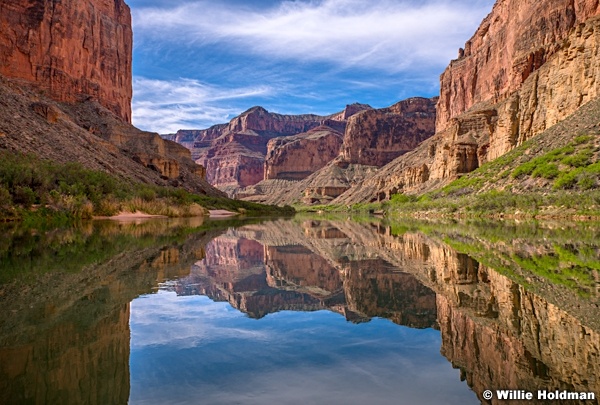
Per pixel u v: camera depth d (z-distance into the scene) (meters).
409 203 102.38
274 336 8.02
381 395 5.40
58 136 64.50
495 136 90.25
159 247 23.14
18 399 5.09
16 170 41.88
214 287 13.07
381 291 12.77
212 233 37.00
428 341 7.72
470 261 18.33
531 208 51.28
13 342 7.25
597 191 45.03
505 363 6.59
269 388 5.59
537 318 9.16
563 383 5.75
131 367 6.26
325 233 41.50
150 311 9.81
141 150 97.38
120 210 55.38
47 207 43.06
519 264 17.03
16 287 11.74
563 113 70.56
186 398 5.27
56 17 95.81
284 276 16.19
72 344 7.24
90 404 4.96
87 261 16.94
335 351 7.12
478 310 10.05
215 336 8.00
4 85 68.69
